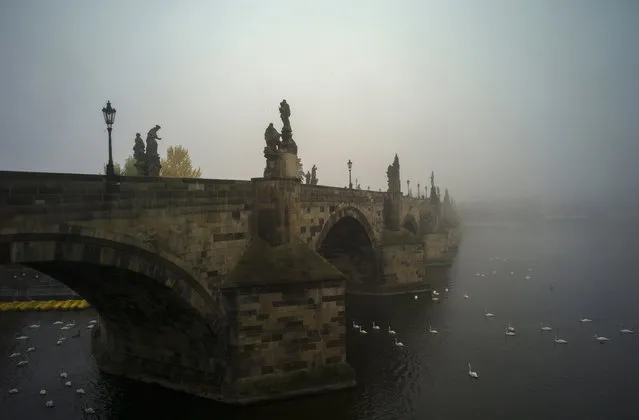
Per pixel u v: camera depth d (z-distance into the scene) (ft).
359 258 302.86
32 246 89.40
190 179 122.72
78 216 95.86
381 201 310.24
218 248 131.44
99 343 168.55
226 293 131.64
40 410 130.31
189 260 121.90
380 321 227.81
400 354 176.96
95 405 132.67
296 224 151.23
